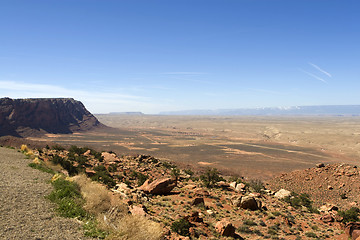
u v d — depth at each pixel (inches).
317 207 1616.6
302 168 3715.6
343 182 2078.0
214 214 878.4
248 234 784.3
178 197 1021.2
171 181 1111.0
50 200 447.5
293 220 1024.2
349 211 1170.6
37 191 486.0
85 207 440.1
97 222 393.1
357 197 1786.4
